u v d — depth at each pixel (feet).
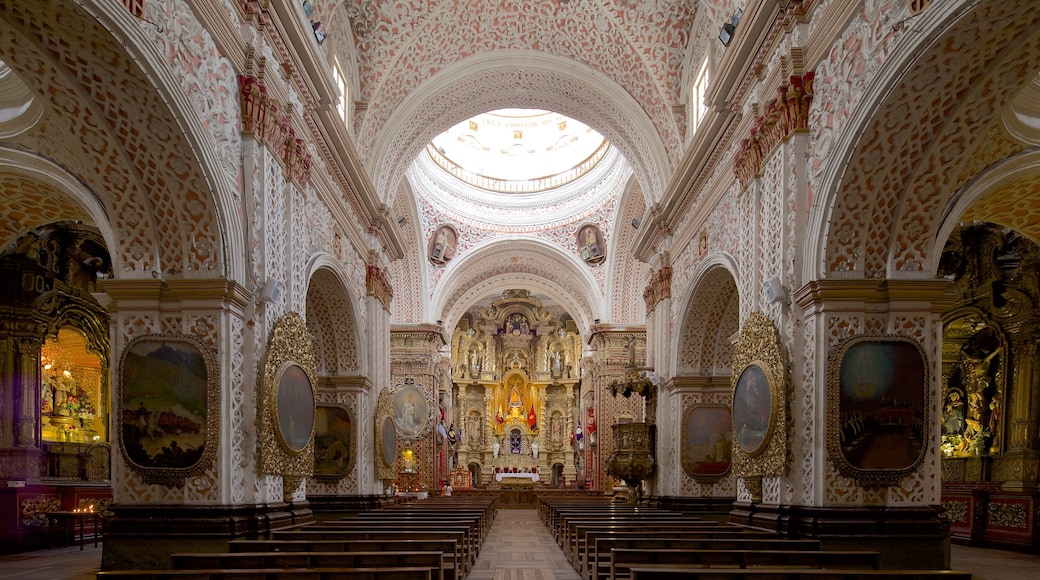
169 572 16.58
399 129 51.34
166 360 24.70
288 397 29.22
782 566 20.17
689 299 45.47
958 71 21.18
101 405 49.11
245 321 26.89
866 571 16.39
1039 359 40.34
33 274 43.98
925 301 25.14
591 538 27.43
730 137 36.35
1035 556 37.40
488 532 53.21
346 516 40.93
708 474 45.96
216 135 25.13
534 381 128.88
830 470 24.90
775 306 28.43
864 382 24.81
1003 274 42.93
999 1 18.54
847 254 25.66
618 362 87.92
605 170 84.99
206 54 24.54
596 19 47.24
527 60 50.98
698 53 44.78
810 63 27.20
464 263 92.79
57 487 43.91
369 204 49.01
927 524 24.26
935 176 24.36
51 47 20.36
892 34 21.54
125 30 19.75
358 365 48.01
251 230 27.22
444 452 104.73
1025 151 27.68
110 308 25.20
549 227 91.86
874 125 22.95
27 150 28.81
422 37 47.75
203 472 24.68
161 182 24.14
